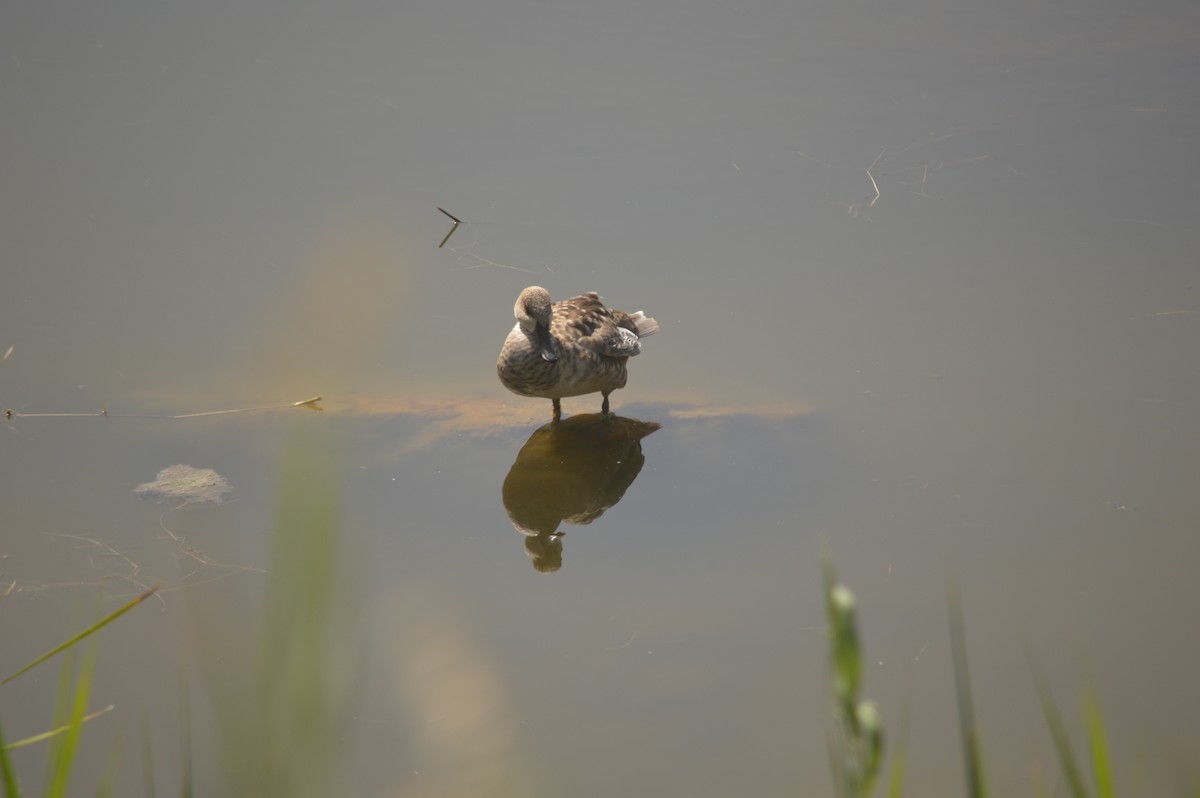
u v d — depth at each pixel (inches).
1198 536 433.4
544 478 499.8
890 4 1079.0
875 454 507.8
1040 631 382.3
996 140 820.0
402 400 561.0
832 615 85.3
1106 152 798.5
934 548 434.0
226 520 437.1
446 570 419.2
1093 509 454.3
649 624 389.7
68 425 514.0
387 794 260.2
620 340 550.3
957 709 347.3
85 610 377.4
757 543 443.5
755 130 837.8
